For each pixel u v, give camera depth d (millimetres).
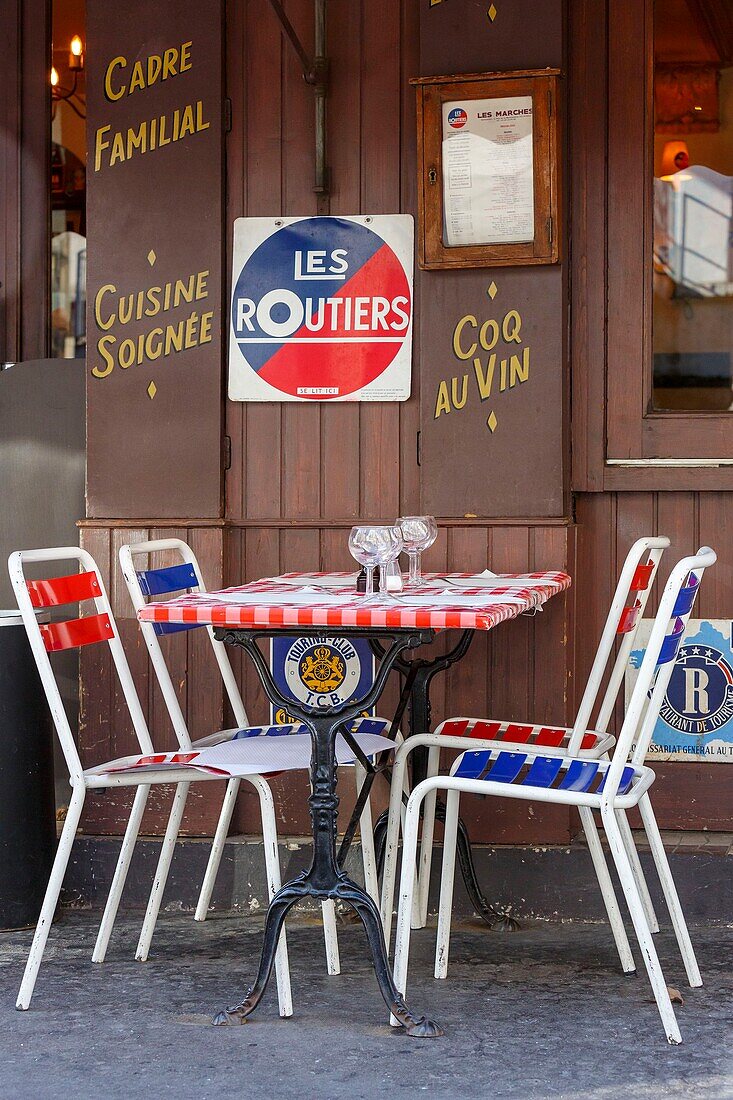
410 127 3984
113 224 4102
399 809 3408
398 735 3543
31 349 4527
